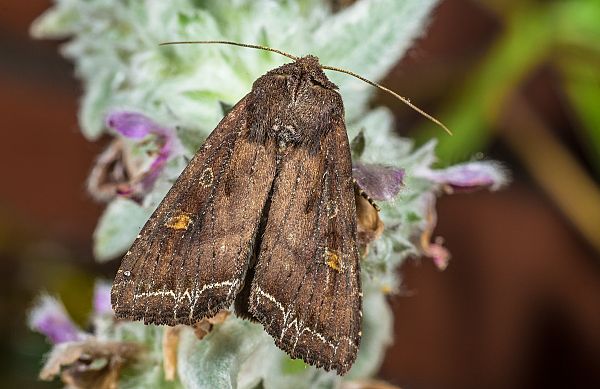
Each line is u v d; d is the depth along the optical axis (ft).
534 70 0.69
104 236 0.52
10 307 0.69
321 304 0.44
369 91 0.50
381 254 0.47
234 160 0.45
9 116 0.70
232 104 0.48
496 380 0.72
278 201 0.45
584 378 0.71
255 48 0.49
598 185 0.69
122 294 0.44
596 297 0.71
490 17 0.71
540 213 0.72
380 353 0.51
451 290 0.72
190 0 0.51
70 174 0.72
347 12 0.49
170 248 0.44
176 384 0.49
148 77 0.50
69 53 0.54
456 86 0.68
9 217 0.71
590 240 0.68
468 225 0.72
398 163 0.48
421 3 0.49
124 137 0.49
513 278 0.72
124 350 0.49
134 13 0.52
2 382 0.67
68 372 0.49
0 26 0.69
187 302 0.44
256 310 0.44
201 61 0.50
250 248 0.44
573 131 0.70
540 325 0.72
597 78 0.65
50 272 0.70
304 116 0.45
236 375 0.46
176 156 0.48
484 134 0.65
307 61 0.46
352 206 0.45
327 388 0.49
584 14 0.65
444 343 0.72
